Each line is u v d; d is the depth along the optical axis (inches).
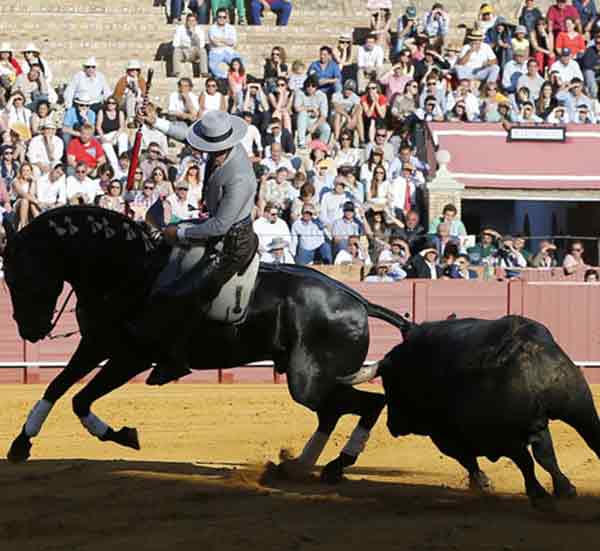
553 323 925.2
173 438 619.5
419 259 941.2
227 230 448.5
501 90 1169.4
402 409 434.0
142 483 457.1
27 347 886.4
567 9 1195.9
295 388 456.8
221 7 1252.5
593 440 394.6
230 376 900.6
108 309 460.4
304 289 458.3
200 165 1008.9
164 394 809.5
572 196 1085.8
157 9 1294.3
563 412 390.6
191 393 816.9
